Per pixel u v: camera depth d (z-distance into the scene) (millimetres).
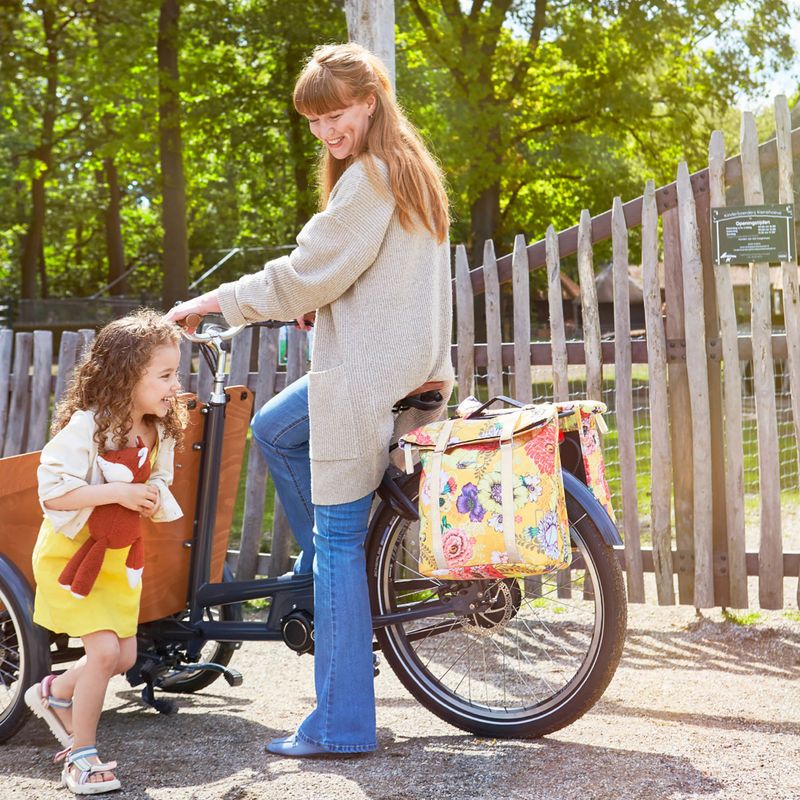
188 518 3068
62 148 29812
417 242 2617
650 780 2369
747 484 5414
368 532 2863
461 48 18125
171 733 2947
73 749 2512
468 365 4609
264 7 19859
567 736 2771
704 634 4059
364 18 4793
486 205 19688
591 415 2635
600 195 21219
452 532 2561
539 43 19547
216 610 3752
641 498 5918
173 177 20578
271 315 2637
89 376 2578
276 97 20469
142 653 3055
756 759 2531
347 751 2613
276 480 2990
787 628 4047
